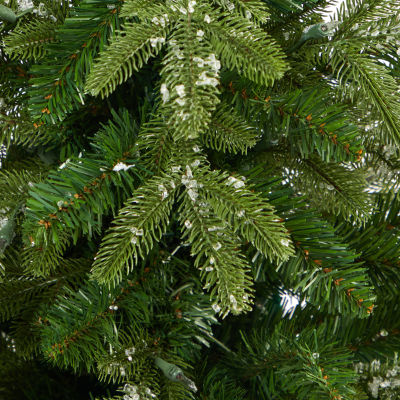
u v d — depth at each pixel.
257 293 1.12
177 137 0.88
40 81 0.93
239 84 0.96
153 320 1.02
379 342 1.06
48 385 1.10
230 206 0.91
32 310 1.04
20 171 1.03
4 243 0.96
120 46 0.89
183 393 0.97
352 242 1.04
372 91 0.94
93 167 0.94
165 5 0.91
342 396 0.95
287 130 0.95
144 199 0.92
